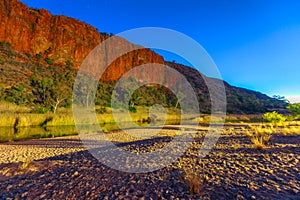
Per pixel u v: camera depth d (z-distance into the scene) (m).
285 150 5.08
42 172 4.18
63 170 4.26
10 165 4.93
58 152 7.59
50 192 3.12
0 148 8.65
